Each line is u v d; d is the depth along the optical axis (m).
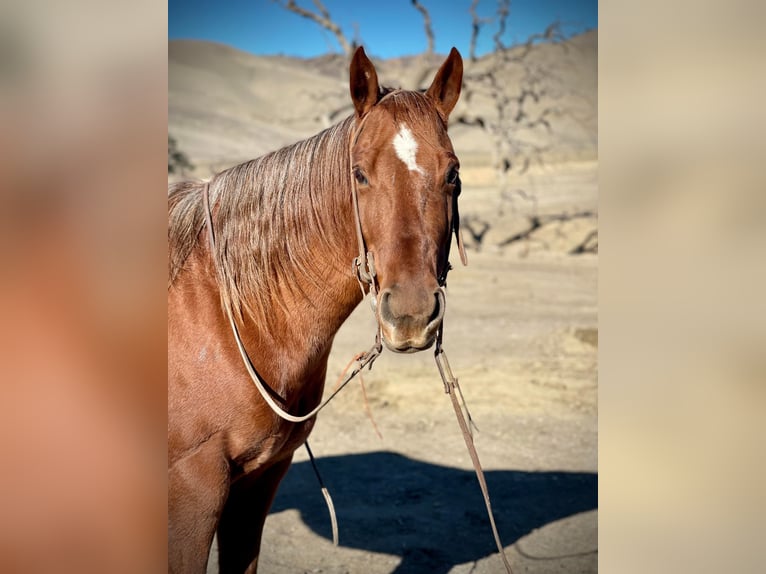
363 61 2.09
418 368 7.57
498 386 6.88
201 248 2.26
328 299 2.26
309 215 2.21
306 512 4.19
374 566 3.53
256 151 56.09
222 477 2.12
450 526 4.02
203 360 2.14
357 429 5.73
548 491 4.55
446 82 2.25
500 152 34.72
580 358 8.12
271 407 2.17
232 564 2.52
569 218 25.72
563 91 37.44
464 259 2.15
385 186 1.99
